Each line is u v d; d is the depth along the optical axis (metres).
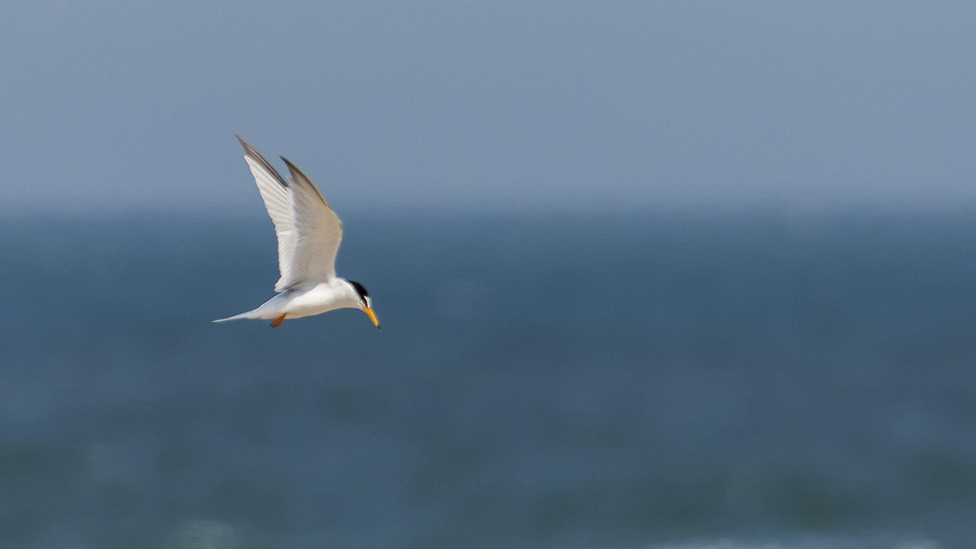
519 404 47.16
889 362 58.94
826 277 122.19
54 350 64.81
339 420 43.94
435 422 43.28
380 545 29.00
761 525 30.38
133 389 51.28
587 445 39.16
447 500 32.47
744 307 89.88
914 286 109.12
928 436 40.09
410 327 77.06
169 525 30.33
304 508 31.77
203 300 97.88
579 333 72.69
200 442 39.88
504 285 115.19
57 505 32.09
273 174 11.89
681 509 31.62
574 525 30.50
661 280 120.88
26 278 121.44
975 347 64.25
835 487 33.34
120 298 98.94
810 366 57.75
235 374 55.75
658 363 59.19
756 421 43.12
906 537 29.06
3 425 42.72
